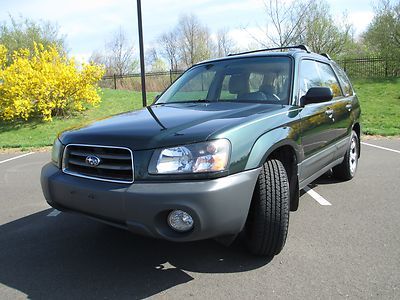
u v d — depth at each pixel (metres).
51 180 3.26
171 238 2.78
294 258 3.40
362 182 5.85
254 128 3.07
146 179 2.79
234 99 4.03
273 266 3.27
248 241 3.31
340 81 5.53
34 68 15.21
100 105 17.81
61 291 2.99
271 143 3.12
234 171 2.82
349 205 4.79
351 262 3.30
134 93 21.52
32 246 3.83
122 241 3.89
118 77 28.73
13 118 15.16
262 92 4.00
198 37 44.56
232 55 4.78
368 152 8.36
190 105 3.96
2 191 6.16
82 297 2.89
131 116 3.61
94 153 3.04
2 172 7.80
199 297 2.85
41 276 3.22
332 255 3.44
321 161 4.36
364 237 3.81
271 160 3.27
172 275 3.19
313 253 3.48
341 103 5.09
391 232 3.91
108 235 4.05
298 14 19.64
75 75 15.42
